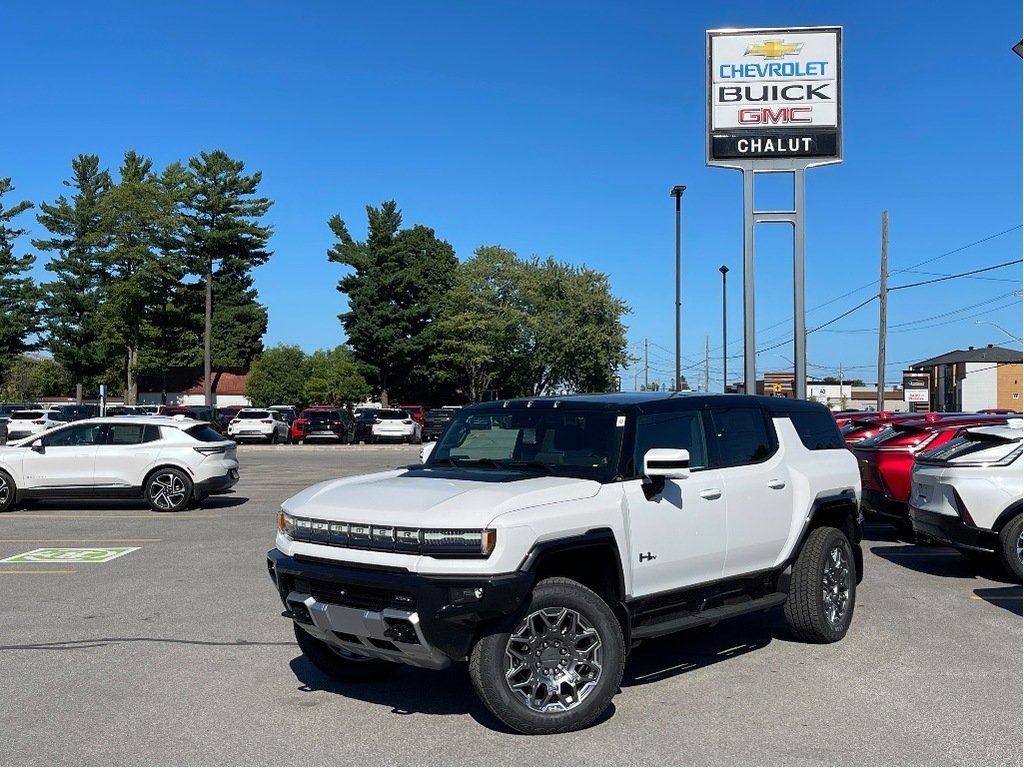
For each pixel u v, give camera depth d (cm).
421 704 584
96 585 959
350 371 6988
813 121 2222
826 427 804
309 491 611
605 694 535
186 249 6106
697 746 506
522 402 666
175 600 885
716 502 641
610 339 6900
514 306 6969
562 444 619
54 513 1602
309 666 668
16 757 493
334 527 540
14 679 636
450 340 6838
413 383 7100
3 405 4178
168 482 1611
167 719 555
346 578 520
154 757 494
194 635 754
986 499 954
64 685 622
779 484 702
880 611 843
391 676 645
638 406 623
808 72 2227
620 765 480
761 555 683
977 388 7069
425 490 557
